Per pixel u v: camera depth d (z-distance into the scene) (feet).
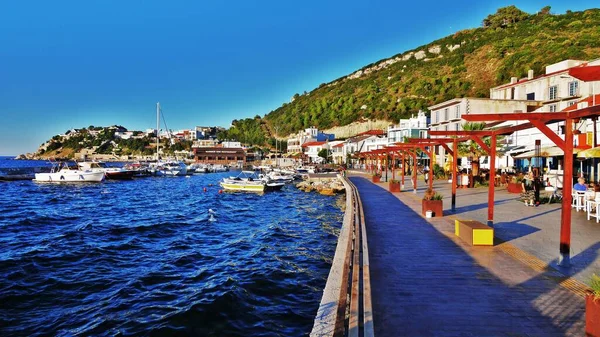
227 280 43.37
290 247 61.62
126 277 45.16
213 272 47.19
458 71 372.79
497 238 40.01
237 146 528.63
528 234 41.68
